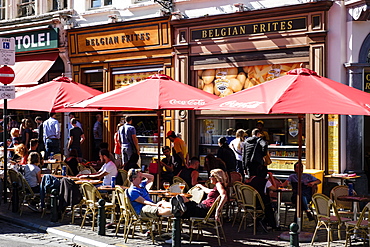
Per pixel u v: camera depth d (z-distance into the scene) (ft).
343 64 44.27
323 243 30.66
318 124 44.52
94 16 58.95
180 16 52.13
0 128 58.65
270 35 47.24
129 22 55.67
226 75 50.31
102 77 59.57
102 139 59.16
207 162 38.06
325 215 29.76
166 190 34.91
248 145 41.37
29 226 36.14
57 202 37.45
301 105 27.48
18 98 41.42
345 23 44.42
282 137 47.73
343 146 44.21
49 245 30.71
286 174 47.09
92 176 38.22
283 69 47.26
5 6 68.18
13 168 45.06
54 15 60.90
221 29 49.90
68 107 36.88
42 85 43.16
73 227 35.09
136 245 30.01
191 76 52.16
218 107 29.73
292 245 26.63
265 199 34.42
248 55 48.67
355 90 30.86
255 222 33.53
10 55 41.68
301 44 45.73
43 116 65.51
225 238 31.60
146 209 30.48
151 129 55.98
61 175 42.73
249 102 28.78
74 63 60.44
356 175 43.27
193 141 52.26
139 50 55.47
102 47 58.08
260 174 36.11
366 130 50.98
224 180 31.32
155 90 34.78
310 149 44.98
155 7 54.70
